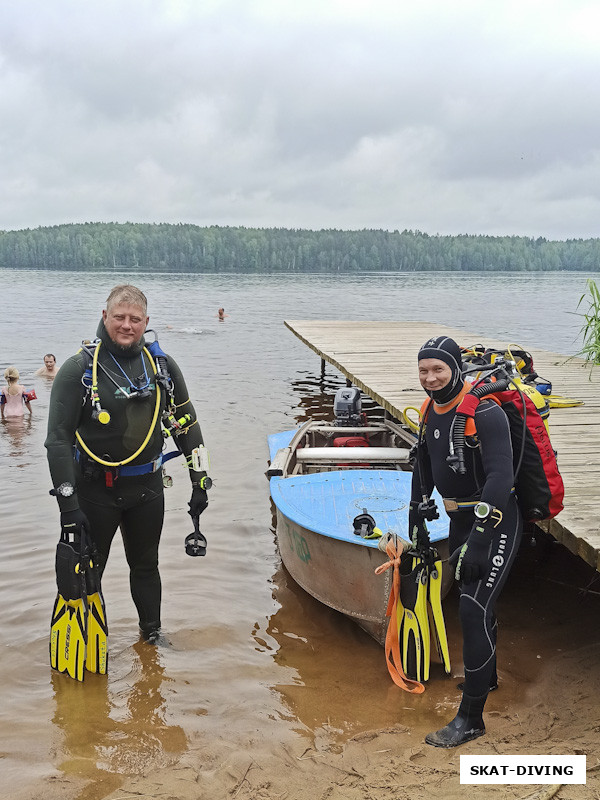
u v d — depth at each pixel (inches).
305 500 216.1
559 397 330.6
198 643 189.0
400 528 195.5
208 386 574.6
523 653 185.6
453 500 145.6
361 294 2187.5
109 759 139.4
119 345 164.1
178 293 2089.1
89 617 169.5
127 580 226.7
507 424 134.6
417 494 160.6
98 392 161.3
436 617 172.2
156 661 179.3
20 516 282.0
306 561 202.2
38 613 203.2
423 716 156.1
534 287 2935.5
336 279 3644.2
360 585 184.5
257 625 201.2
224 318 1224.2
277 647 189.0
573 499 200.1
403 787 125.6
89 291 2101.4
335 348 558.9
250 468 350.0
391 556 165.6
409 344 586.2
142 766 136.9
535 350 556.1
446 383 138.7
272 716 156.1
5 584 221.5
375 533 178.1
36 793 128.2
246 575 234.2
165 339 901.2
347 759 137.3
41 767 136.6
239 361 718.5
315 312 1408.7
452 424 136.9
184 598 215.6
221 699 163.2
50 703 160.2
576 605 215.3
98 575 172.2
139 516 176.7
